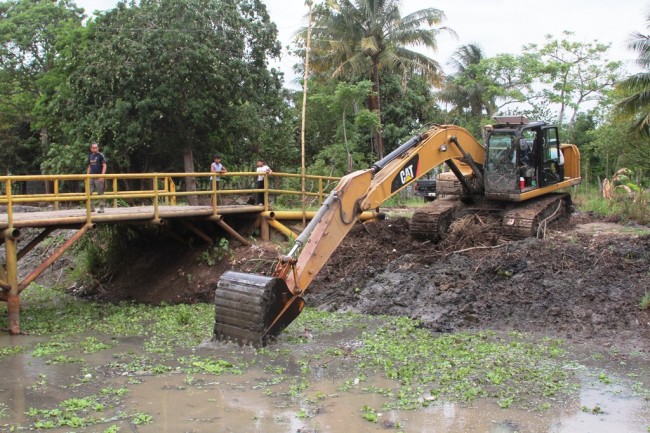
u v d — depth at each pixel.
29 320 14.46
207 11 27.42
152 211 16.34
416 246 16.70
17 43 43.03
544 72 42.56
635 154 35.50
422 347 11.36
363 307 14.31
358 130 38.62
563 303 12.89
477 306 13.33
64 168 29.53
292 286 11.77
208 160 30.91
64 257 21.16
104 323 14.11
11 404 8.94
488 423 8.14
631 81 26.25
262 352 11.16
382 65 36.53
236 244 17.66
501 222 16.72
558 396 9.05
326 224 12.08
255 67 29.92
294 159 36.88
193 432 7.93
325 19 36.12
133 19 27.42
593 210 20.53
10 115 43.69
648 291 12.63
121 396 9.23
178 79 26.56
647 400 8.90
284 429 8.01
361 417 8.38
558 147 18.06
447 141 15.63
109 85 26.47
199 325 13.51
